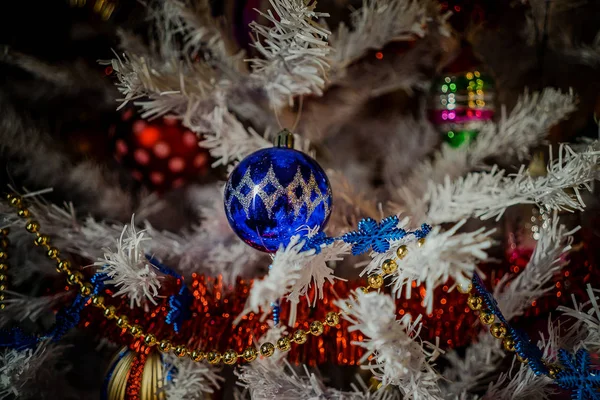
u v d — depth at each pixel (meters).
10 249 0.47
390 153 0.52
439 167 0.47
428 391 0.31
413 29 0.43
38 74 0.50
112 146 0.48
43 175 0.51
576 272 0.42
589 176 0.35
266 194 0.33
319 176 0.35
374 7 0.44
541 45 0.48
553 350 0.36
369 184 0.52
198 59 0.46
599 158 0.35
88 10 0.50
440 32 0.46
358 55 0.44
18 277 0.47
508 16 0.48
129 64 0.38
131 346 0.40
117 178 0.54
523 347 0.33
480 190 0.40
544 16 0.48
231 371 0.47
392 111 0.54
